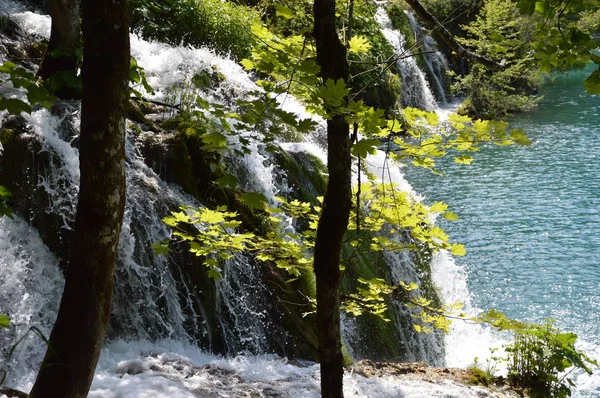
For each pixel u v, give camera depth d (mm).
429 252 10203
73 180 6949
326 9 3814
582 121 21141
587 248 12430
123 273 6723
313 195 9016
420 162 4238
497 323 4461
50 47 8047
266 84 3693
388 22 21641
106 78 3141
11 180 6668
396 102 18828
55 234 6719
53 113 7301
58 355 3250
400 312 9086
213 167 7793
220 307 7180
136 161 7383
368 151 3174
